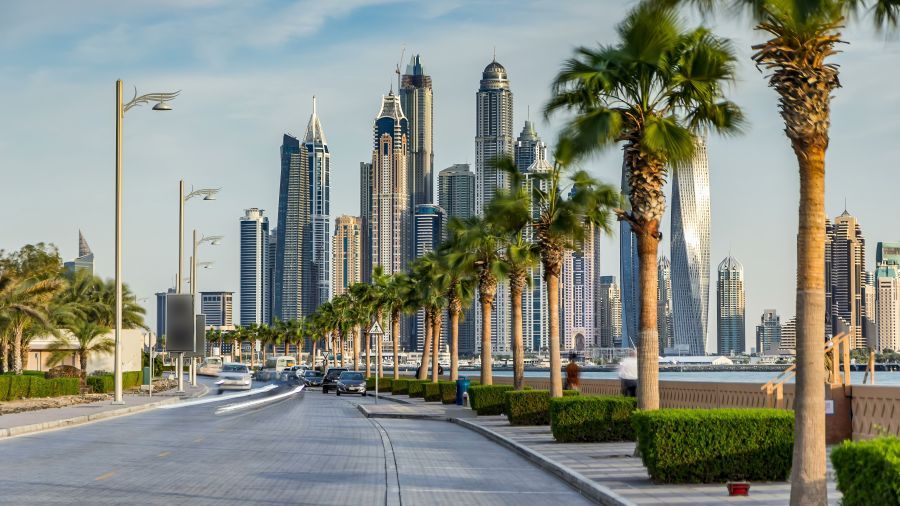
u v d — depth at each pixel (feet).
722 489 53.83
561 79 78.18
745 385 92.02
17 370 216.95
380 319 343.46
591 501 52.21
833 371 76.23
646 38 73.41
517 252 146.72
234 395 222.07
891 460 30.89
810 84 43.19
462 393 180.45
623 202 120.26
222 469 64.80
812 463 41.98
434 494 54.39
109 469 64.03
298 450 80.74
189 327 219.00
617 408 88.22
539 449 80.33
